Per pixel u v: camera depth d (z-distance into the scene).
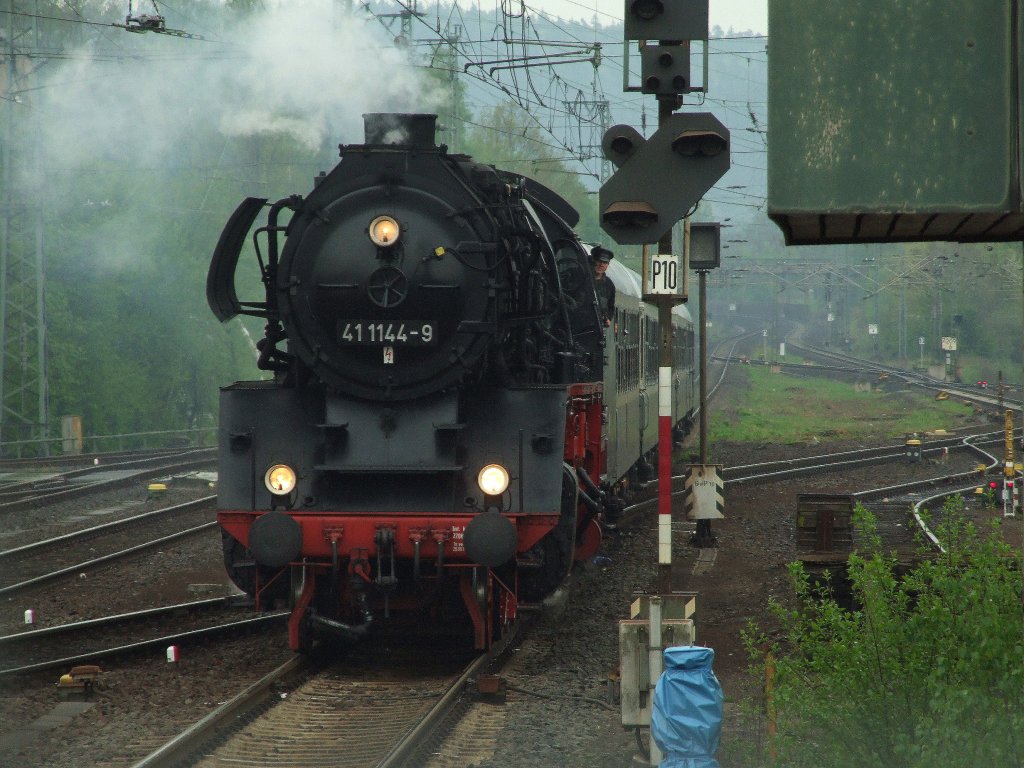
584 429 50.62
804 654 32.97
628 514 80.88
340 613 43.56
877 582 30.89
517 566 42.41
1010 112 18.77
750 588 58.38
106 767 30.58
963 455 131.12
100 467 117.75
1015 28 18.75
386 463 41.62
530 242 45.16
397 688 39.06
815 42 19.12
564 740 33.53
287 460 41.97
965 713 25.64
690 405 139.25
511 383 42.88
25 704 36.88
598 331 53.84
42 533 77.06
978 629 27.12
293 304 42.16
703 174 30.52
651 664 31.03
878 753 27.75
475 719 35.38
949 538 32.25
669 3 31.05
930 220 20.25
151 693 38.09
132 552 66.56
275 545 39.81
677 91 31.30
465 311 41.62
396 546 40.62
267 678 38.53
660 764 26.16
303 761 31.23
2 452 139.00
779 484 105.69
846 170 19.11
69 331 155.38
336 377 41.78
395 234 41.28
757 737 31.98
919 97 18.95
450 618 48.66
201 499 91.62
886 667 28.62
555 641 46.31
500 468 41.22
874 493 96.69
